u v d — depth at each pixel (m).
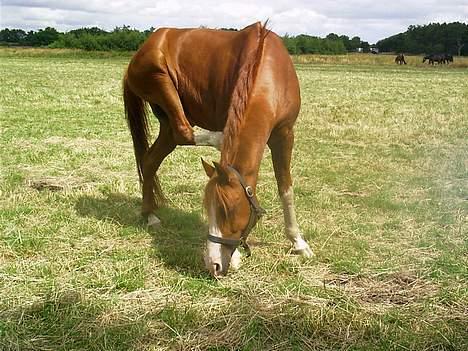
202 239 5.08
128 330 3.42
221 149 3.76
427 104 16.64
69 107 14.44
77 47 63.91
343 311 3.66
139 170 5.57
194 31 4.97
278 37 4.45
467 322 3.58
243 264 4.44
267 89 3.91
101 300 3.79
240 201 3.59
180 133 4.83
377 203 6.10
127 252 4.68
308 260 4.56
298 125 11.80
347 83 26.31
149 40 5.09
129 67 5.26
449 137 10.73
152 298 3.88
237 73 4.34
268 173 7.60
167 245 4.90
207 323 3.54
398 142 10.20
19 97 16.39
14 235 4.96
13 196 6.13
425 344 3.31
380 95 19.72
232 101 3.81
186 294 3.95
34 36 77.75
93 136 10.30
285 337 3.39
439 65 55.31
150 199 5.45
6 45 78.12
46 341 3.32
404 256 4.66
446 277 4.21
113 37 64.38
